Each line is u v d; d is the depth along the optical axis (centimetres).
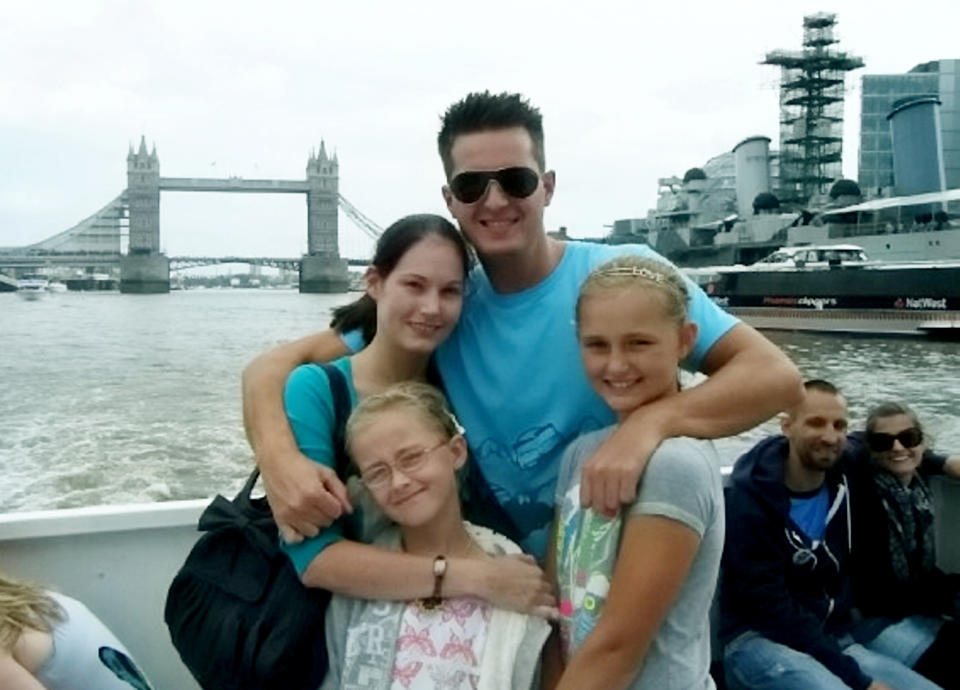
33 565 236
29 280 12144
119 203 12000
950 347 2620
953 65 8088
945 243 3941
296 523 178
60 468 1070
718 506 163
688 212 5950
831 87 6272
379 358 197
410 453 178
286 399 190
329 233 12200
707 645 171
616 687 157
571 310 196
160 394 1844
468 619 175
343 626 182
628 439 162
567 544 176
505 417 198
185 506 246
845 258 3228
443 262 188
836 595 284
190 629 186
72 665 187
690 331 176
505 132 190
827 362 2375
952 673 282
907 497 292
